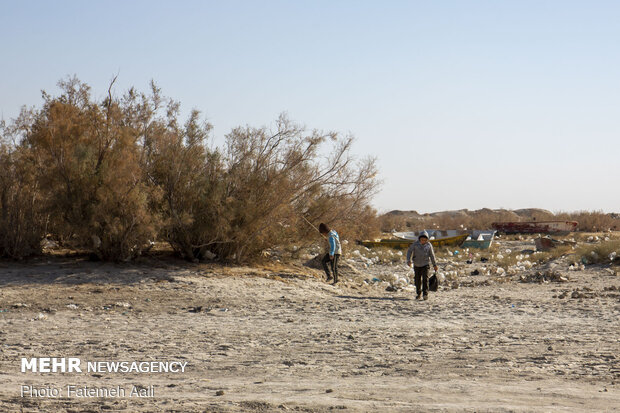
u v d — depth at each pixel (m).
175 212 18.09
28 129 18.38
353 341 9.57
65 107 17.83
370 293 18.09
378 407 5.09
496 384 6.19
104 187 16.94
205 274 17.58
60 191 17.14
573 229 54.94
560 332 10.41
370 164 21.72
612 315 12.50
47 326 11.05
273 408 5.10
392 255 31.12
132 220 17.25
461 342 9.40
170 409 5.13
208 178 18.95
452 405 5.18
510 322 11.77
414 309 13.81
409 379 6.57
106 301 13.99
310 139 19.75
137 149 17.88
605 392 5.76
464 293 18.00
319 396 5.64
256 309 13.63
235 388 6.18
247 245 19.66
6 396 5.83
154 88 18.95
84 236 17.28
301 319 12.21
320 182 20.66
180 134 18.89
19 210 18.02
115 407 5.25
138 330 10.73
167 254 19.73
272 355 8.40
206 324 11.49
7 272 16.56
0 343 9.33
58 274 16.53
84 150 17.23
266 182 19.00
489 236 42.19
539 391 5.80
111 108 18.22
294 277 18.78
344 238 21.81
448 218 67.06
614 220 63.88
